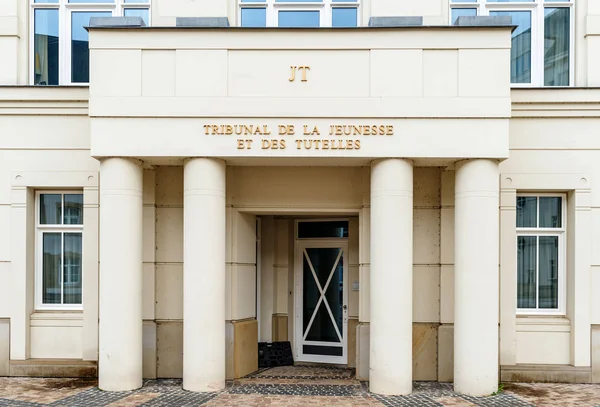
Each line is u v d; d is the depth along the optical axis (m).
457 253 8.15
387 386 7.92
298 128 8.05
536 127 9.07
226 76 8.09
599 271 9.00
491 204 8.01
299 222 10.91
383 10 8.77
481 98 7.95
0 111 9.26
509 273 9.00
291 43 8.09
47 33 9.65
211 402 7.51
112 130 8.06
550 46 9.48
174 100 8.05
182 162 8.50
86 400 7.59
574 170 9.03
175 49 8.09
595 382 8.80
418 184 9.18
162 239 9.27
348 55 8.07
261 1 9.27
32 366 9.08
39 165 9.29
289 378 9.10
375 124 8.02
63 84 9.54
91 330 9.16
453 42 7.98
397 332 7.93
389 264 7.97
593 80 9.14
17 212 9.26
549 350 9.05
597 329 8.94
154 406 7.29
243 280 9.45
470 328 7.96
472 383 7.92
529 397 7.88
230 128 8.05
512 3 9.41
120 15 9.52
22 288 9.22
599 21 9.14
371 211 8.23
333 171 9.24
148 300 9.14
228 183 9.24
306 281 10.84
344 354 10.40
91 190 9.26
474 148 7.94
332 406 7.36
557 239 9.37
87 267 9.21
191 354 8.04
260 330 10.73
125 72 8.09
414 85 8.00
